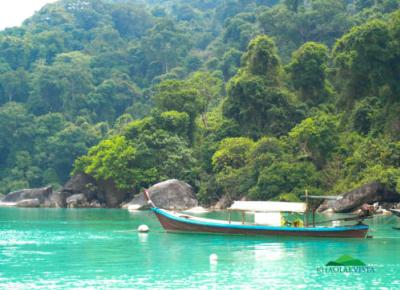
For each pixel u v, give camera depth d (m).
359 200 64.25
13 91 145.75
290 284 25.86
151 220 60.88
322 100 92.38
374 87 78.81
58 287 25.27
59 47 176.50
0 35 168.38
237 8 192.38
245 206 44.03
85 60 162.75
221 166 80.50
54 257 33.72
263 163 74.69
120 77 155.75
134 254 34.78
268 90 87.31
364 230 41.62
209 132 95.81
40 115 140.25
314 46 92.25
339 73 85.25
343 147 74.25
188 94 96.06
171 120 89.94
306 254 34.56
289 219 58.38
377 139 71.12
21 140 125.94
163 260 32.41
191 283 26.03
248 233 43.25
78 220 61.00
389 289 24.86
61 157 122.25
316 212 67.50
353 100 84.31
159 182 84.50
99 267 30.22
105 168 85.31
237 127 88.38
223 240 41.50
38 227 52.81
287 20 129.62
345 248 37.16
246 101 88.50
